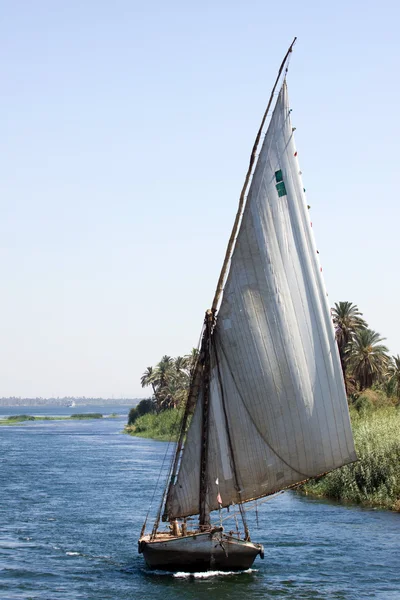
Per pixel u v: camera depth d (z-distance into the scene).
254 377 40.16
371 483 66.00
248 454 40.62
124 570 41.78
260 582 38.47
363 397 112.06
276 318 39.62
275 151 39.56
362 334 125.44
